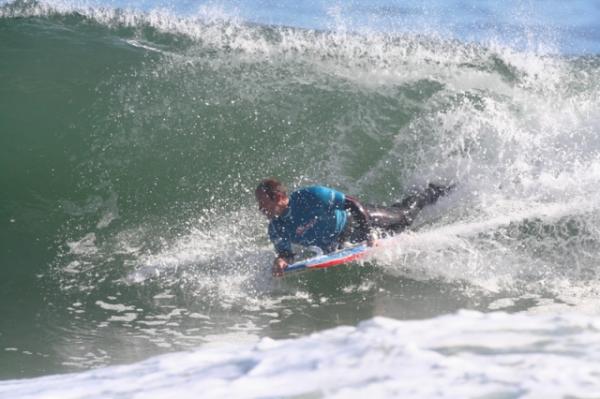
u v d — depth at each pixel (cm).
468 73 3850
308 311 2527
